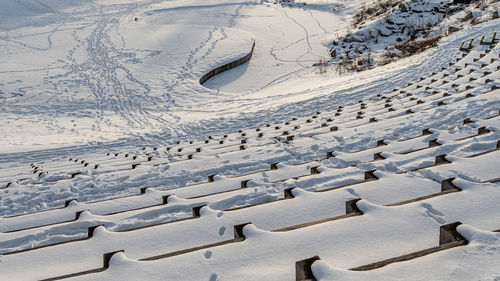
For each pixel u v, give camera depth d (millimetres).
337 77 22984
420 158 4109
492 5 27031
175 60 29016
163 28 39312
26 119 18109
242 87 25094
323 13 44625
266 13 46719
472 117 6297
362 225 2238
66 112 19438
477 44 18156
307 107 13422
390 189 3051
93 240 2719
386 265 1726
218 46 32250
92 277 1953
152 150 9578
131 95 22281
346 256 1993
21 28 39344
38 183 6188
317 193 3053
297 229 2234
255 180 4445
